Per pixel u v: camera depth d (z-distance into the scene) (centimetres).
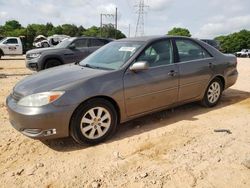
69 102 383
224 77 596
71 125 395
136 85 443
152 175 338
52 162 374
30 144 424
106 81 417
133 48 476
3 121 515
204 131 464
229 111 570
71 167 361
